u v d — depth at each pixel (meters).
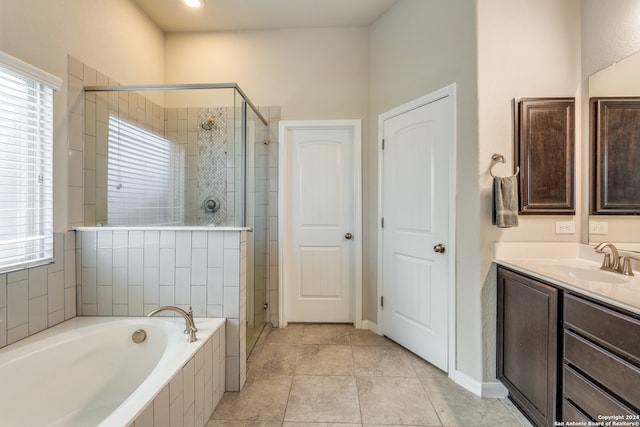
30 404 1.31
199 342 1.46
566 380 1.20
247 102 2.17
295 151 2.73
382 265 2.49
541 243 1.71
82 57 1.80
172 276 1.81
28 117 1.48
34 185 1.53
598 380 1.05
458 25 1.82
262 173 2.62
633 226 1.45
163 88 1.98
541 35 1.71
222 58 2.71
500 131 1.71
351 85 2.68
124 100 2.02
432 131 2.02
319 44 2.69
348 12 2.46
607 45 1.57
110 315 1.81
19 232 1.46
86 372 1.51
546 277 1.31
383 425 1.47
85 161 1.82
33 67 1.44
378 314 2.53
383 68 2.47
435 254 2.01
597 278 1.42
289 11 2.45
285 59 2.70
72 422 1.41
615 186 1.54
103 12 1.97
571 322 1.18
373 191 2.60
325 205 2.73
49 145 1.59
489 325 1.71
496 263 1.71
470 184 1.76
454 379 1.85
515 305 1.54
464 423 1.48
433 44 2.00
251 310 2.20
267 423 1.49
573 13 1.72
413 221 2.18
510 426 1.46
